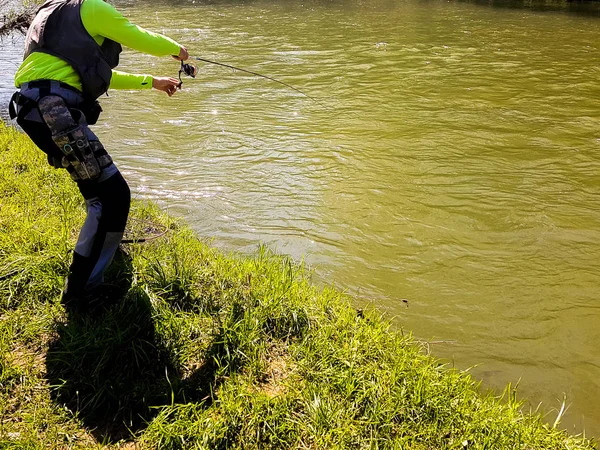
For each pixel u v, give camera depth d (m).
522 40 14.31
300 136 7.70
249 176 6.48
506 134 7.83
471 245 5.12
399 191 6.13
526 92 9.79
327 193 6.07
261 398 2.96
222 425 2.80
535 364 3.74
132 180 6.34
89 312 3.46
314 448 2.78
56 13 3.09
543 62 11.95
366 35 14.88
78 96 3.13
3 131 6.71
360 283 4.54
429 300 4.36
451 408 3.03
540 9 19.80
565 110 8.85
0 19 9.59
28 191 4.98
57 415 2.83
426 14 18.69
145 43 3.26
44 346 3.25
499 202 5.89
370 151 7.20
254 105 9.05
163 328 3.37
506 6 20.58
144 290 3.61
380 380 3.15
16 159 5.75
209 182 6.32
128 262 3.97
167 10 19.66
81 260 3.31
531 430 2.97
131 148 7.32
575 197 6.03
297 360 3.33
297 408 2.98
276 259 4.79
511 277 4.66
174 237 4.55
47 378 3.04
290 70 11.14
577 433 3.21
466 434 2.88
